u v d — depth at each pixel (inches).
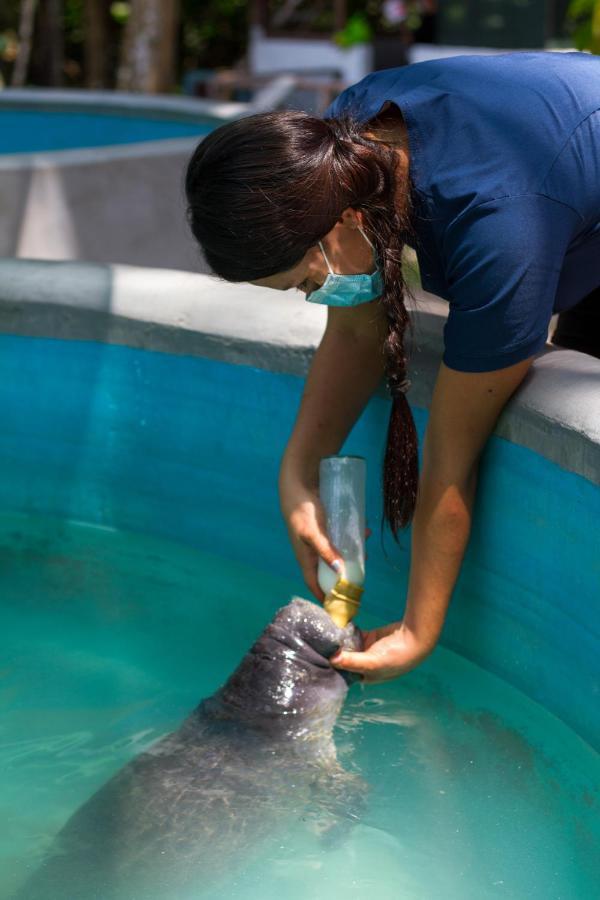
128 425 130.6
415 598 94.7
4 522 137.6
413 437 91.3
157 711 101.0
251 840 82.7
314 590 100.0
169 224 219.9
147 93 393.1
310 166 76.5
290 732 92.6
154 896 77.3
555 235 80.3
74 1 716.0
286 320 116.4
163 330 123.7
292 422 116.4
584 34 228.5
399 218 81.4
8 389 135.1
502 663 103.3
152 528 133.5
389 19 553.6
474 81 84.6
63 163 199.3
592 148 82.8
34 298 130.2
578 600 90.5
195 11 726.5
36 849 82.3
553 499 90.8
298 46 564.4
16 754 94.2
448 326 83.4
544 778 91.7
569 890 79.8
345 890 78.6
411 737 96.8
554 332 108.0
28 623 115.9
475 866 82.0
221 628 115.5
